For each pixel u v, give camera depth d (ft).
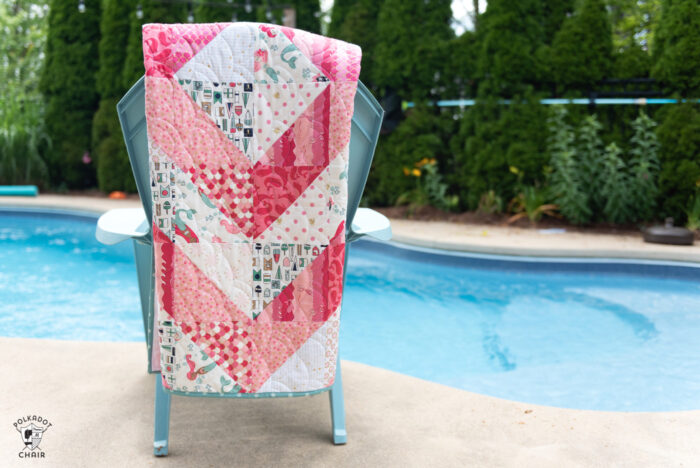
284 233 4.29
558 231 17.83
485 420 5.59
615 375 7.95
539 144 19.71
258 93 4.14
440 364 8.48
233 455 4.82
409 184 22.15
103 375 6.57
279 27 4.13
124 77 26.71
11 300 11.94
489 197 20.18
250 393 4.41
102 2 28.07
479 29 20.89
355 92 4.34
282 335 4.40
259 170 4.20
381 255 17.24
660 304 11.74
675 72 17.98
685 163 17.62
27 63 38.63
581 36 19.22
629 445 5.07
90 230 21.39
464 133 21.13
